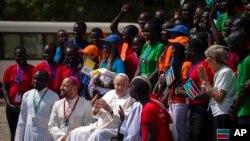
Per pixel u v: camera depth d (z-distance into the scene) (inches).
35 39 2276.1
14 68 1015.6
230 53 755.4
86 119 868.6
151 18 976.9
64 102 875.4
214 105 711.7
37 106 900.6
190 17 969.5
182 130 788.6
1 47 2257.6
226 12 859.4
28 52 2269.9
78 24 1015.6
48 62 984.3
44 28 2272.4
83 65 954.7
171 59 810.8
